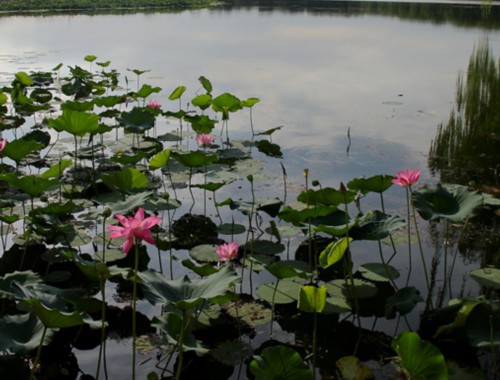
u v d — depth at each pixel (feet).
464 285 13.56
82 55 49.62
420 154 23.53
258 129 27.76
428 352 8.87
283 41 59.00
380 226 13.53
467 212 12.96
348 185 14.98
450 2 115.14
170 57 48.80
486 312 10.68
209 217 17.66
